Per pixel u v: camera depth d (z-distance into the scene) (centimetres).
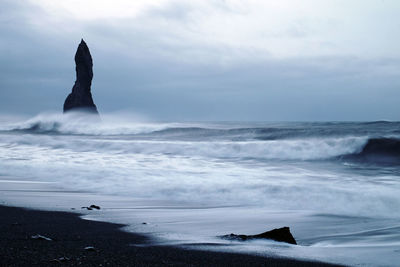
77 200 1116
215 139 3234
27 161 1920
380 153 2142
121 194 1210
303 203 1052
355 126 4262
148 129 4425
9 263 502
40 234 706
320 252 627
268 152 2238
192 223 861
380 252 627
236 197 1136
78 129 4944
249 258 586
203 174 1506
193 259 571
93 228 781
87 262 522
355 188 1183
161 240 695
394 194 1090
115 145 2588
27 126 5559
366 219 887
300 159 2075
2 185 1362
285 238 711
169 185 1298
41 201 1093
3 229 743
